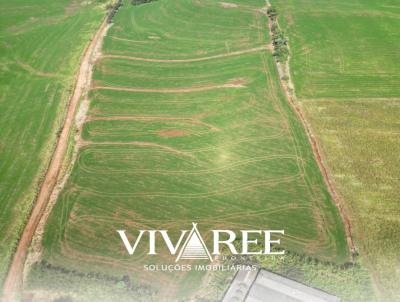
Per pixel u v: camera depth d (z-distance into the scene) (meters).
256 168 44.88
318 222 38.75
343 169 44.53
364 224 38.44
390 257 35.31
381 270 34.22
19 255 35.81
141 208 40.38
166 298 32.44
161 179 43.69
